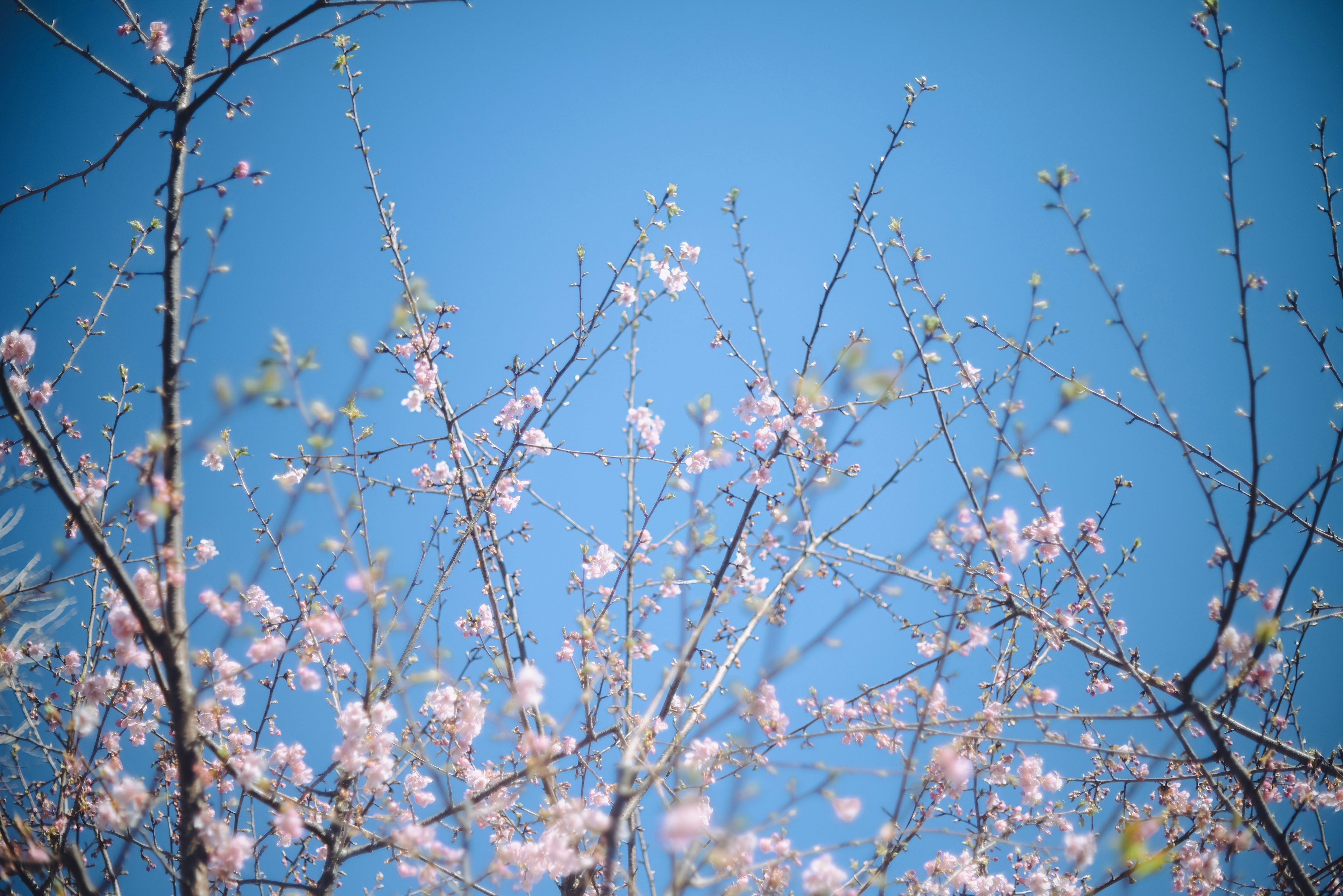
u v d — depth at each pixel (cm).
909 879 504
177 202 388
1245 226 351
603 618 498
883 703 480
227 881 392
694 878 325
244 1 453
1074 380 382
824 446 469
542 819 439
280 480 377
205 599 374
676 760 370
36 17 396
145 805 373
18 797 439
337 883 413
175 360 367
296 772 462
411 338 517
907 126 482
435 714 473
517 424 544
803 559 412
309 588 498
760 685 455
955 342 455
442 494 514
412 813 470
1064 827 489
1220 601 441
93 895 344
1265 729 517
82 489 455
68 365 461
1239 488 505
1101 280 387
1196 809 478
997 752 498
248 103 460
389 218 526
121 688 471
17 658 458
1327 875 486
